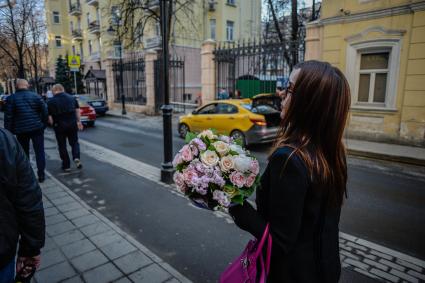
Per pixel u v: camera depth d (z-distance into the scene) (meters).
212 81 15.03
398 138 9.27
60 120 6.32
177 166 1.36
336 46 10.13
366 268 3.06
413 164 7.52
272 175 1.18
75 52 38.84
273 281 1.26
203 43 14.94
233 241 3.55
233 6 28.16
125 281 2.71
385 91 9.56
